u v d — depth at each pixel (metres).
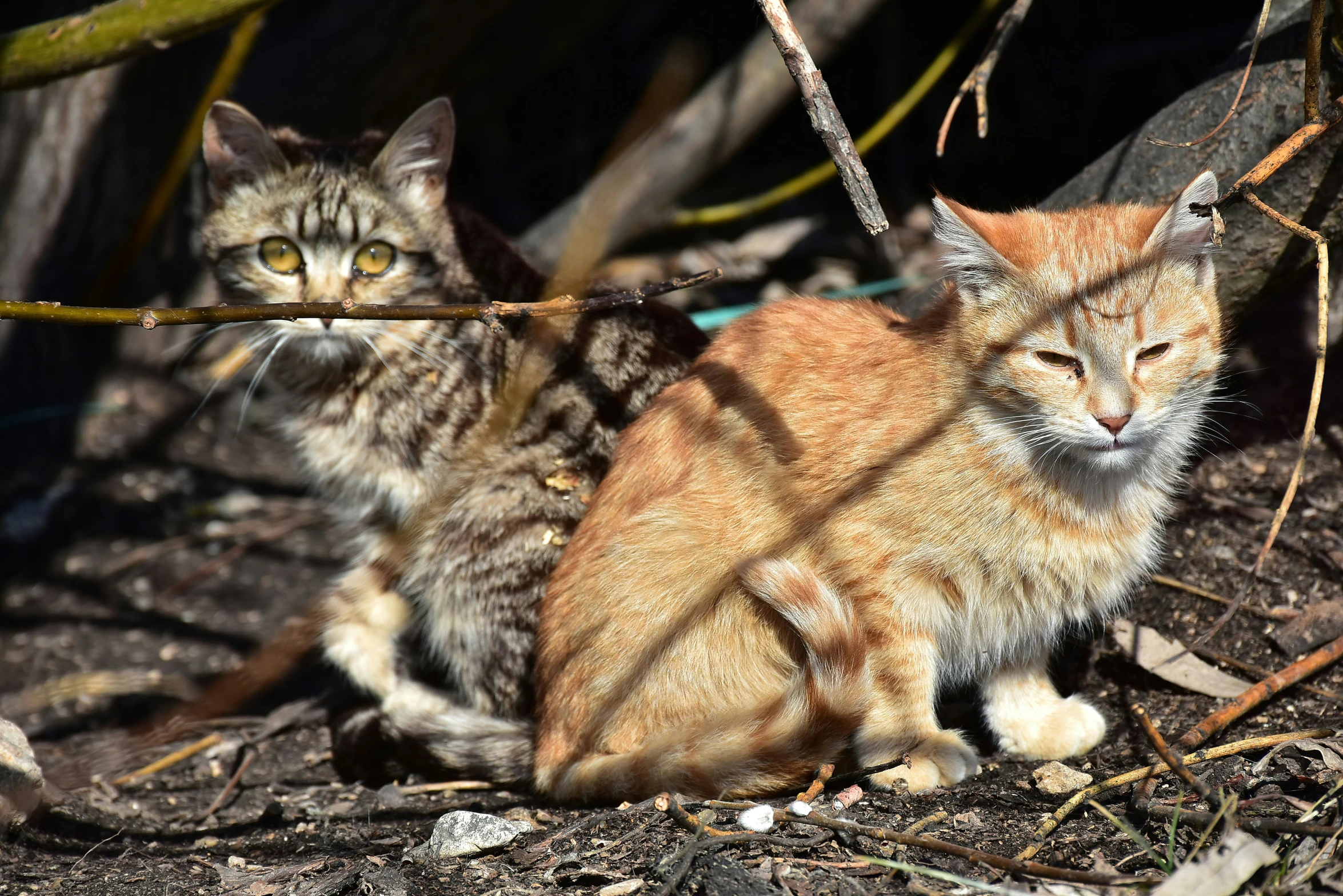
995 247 4.49
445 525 5.90
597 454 5.86
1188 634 5.34
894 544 4.60
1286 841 3.69
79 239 9.40
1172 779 4.25
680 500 4.80
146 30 5.24
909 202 10.35
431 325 5.98
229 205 6.20
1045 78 10.36
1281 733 4.61
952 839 4.00
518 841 4.31
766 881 3.71
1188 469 5.97
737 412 4.87
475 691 5.87
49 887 4.28
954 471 4.54
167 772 5.89
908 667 4.66
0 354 9.53
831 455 4.64
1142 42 10.01
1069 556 4.64
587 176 11.06
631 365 6.06
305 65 9.19
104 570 8.16
